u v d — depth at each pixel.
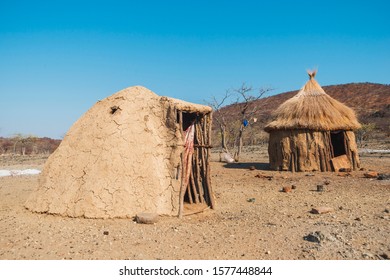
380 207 9.22
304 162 16.92
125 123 8.90
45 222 7.66
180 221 8.04
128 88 9.81
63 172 8.66
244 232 7.04
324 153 16.86
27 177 17.97
